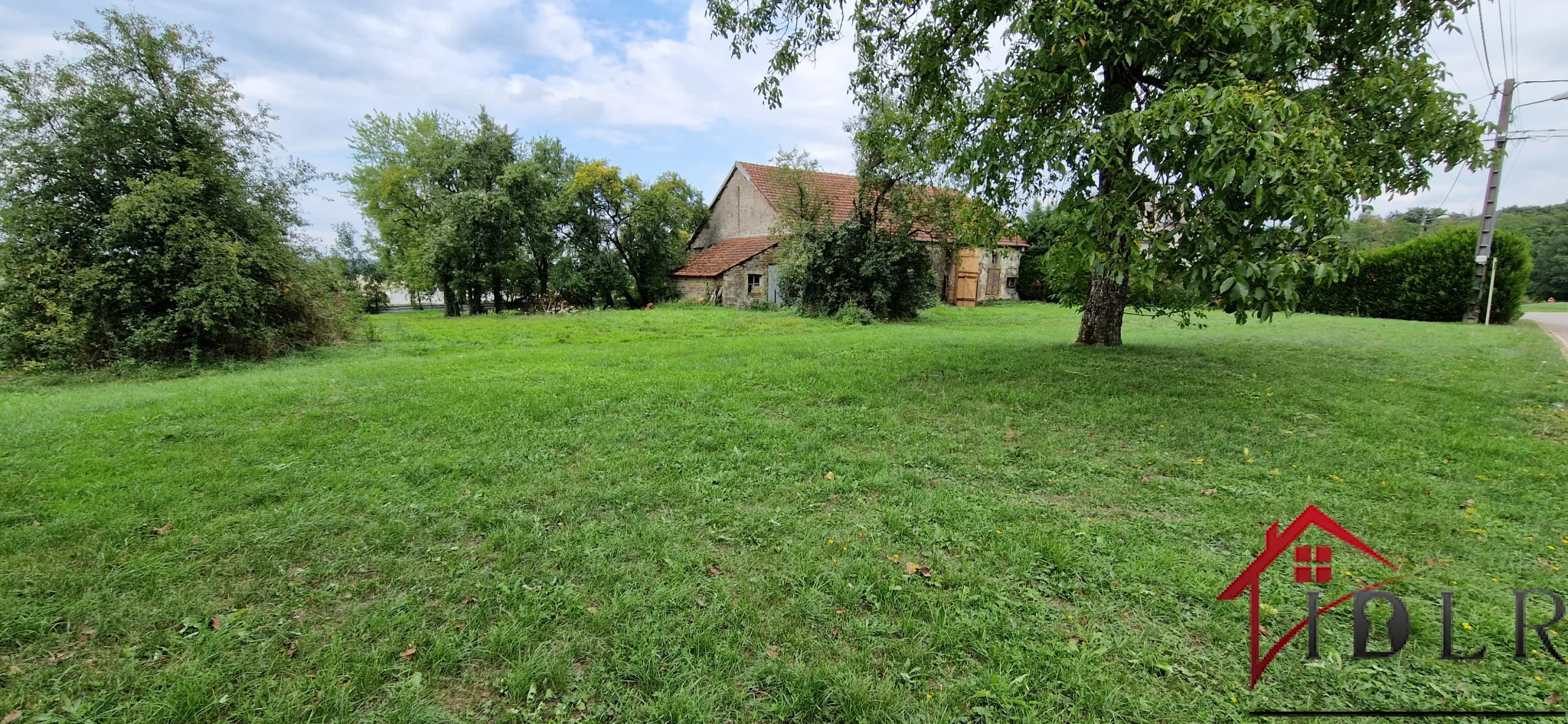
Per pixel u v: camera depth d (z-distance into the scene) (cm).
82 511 354
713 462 448
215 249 1096
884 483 407
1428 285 1683
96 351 1054
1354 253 469
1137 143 523
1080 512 366
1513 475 412
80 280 1032
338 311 1394
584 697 214
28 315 1041
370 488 397
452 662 230
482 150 2677
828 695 212
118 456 459
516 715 207
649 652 234
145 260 1069
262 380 818
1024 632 248
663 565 301
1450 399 614
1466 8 718
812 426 544
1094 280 998
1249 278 464
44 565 296
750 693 216
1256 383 685
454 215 2552
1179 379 709
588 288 2886
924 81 789
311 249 1350
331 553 314
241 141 1230
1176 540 329
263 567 298
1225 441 491
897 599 270
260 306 1185
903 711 207
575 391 680
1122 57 576
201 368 1085
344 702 210
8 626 247
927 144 1033
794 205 1988
